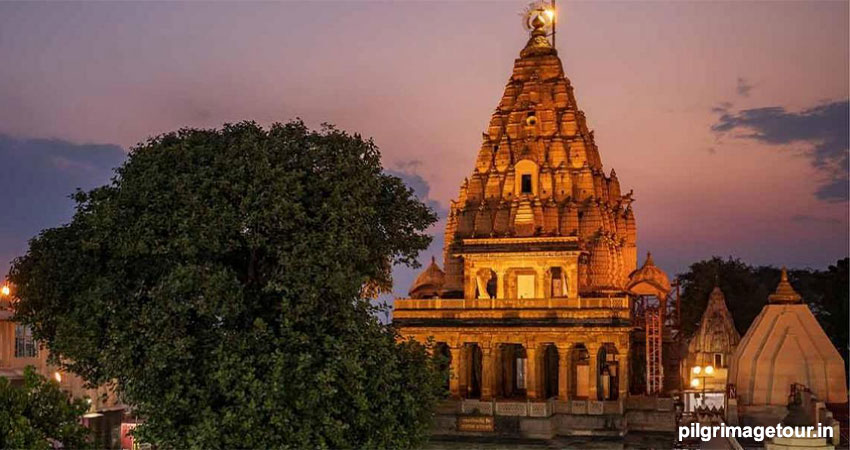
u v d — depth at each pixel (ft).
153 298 120.67
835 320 360.69
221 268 123.54
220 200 125.08
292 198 125.18
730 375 270.05
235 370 116.98
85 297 126.72
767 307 265.13
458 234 287.28
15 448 112.57
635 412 243.19
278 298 127.75
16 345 207.62
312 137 135.95
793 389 230.89
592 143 304.30
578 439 230.68
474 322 257.14
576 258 261.24
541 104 296.30
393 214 147.23
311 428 122.21
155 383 120.57
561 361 249.96
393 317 264.72
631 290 278.67
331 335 125.18
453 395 254.06
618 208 304.91
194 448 115.75
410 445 138.72
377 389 130.11
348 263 126.93
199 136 135.54
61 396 123.85
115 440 188.65
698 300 406.41
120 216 125.59
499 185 287.89
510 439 230.07
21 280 134.41
